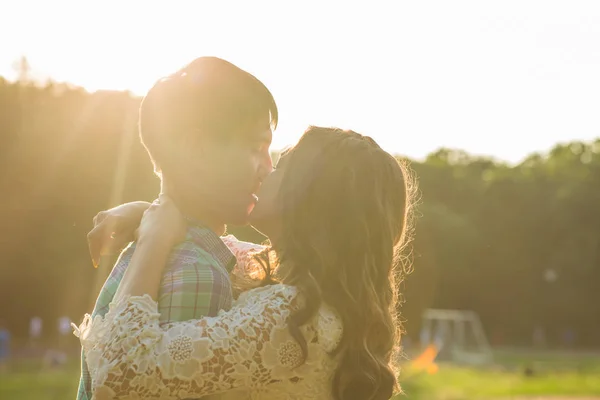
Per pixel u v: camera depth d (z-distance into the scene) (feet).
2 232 148.15
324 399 7.48
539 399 72.33
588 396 76.74
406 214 8.22
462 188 259.80
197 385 6.77
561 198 248.11
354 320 7.36
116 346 6.67
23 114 139.03
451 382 88.07
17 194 142.20
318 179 7.54
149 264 7.07
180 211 7.78
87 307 167.12
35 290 166.30
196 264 7.16
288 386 7.34
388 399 7.59
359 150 7.68
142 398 6.68
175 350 6.70
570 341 240.94
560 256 244.83
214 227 7.98
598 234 244.22
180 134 7.57
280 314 7.16
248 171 7.68
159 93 7.63
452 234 233.76
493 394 75.77
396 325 8.27
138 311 6.78
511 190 253.85
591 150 301.22
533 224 249.34
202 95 7.47
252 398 7.44
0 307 170.19
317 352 7.30
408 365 111.86
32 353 141.18
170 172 7.68
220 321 6.94
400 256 9.00
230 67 7.59
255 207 7.90
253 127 7.68
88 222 147.02
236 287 8.48
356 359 7.37
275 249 7.99
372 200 7.57
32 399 62.95
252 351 6.95
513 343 248.73
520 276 247.70
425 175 260.62
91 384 7.19
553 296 246.27
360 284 7.41
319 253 7.41
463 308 244.83
